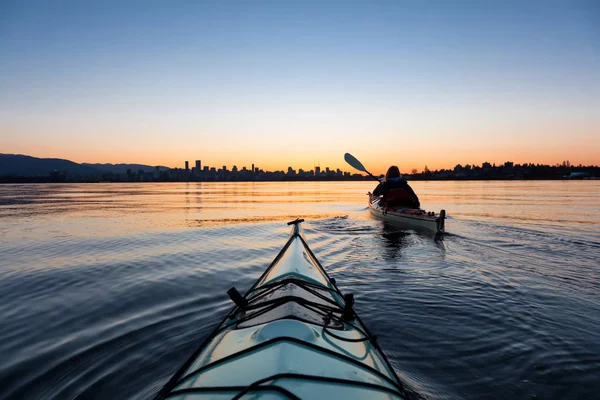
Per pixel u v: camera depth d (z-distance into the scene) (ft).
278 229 48.91
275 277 16.34
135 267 28.63
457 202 88.28
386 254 31.42
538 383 12.37
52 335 16.46
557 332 16.07
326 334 10.57
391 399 8.32
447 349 14.67
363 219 57.16
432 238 38.68
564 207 72.43
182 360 14.03
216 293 22.15
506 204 81.25
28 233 46.26
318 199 120.78
